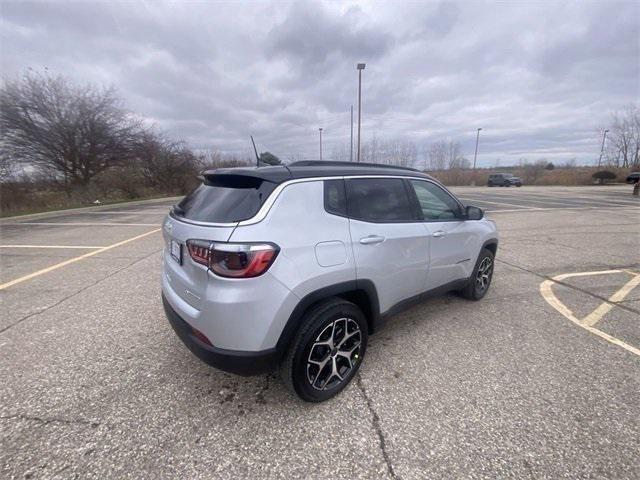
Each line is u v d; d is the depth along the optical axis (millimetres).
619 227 9320
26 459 1871
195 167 25531
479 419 2193
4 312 3779
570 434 2062
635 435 2051
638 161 46781
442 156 51656
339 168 2594
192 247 2102
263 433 2080
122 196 20344
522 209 13641
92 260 5910
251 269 1945
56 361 2824
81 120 19016
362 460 1898
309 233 2180
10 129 16953
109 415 2215
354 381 2580
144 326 3441
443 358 2885
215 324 1990
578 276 5062
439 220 3260
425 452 1946
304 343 2176
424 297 3186
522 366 2766
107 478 1769
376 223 2617
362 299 2623
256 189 2191
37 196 15219
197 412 2254
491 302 4059
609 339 3191
